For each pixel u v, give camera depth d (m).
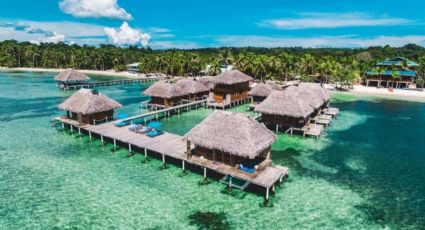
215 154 23.30
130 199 19.97
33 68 123.38
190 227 17.20
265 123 36.50
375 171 24.88
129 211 18.62
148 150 28.72
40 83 79.44
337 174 24.23
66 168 24.55
